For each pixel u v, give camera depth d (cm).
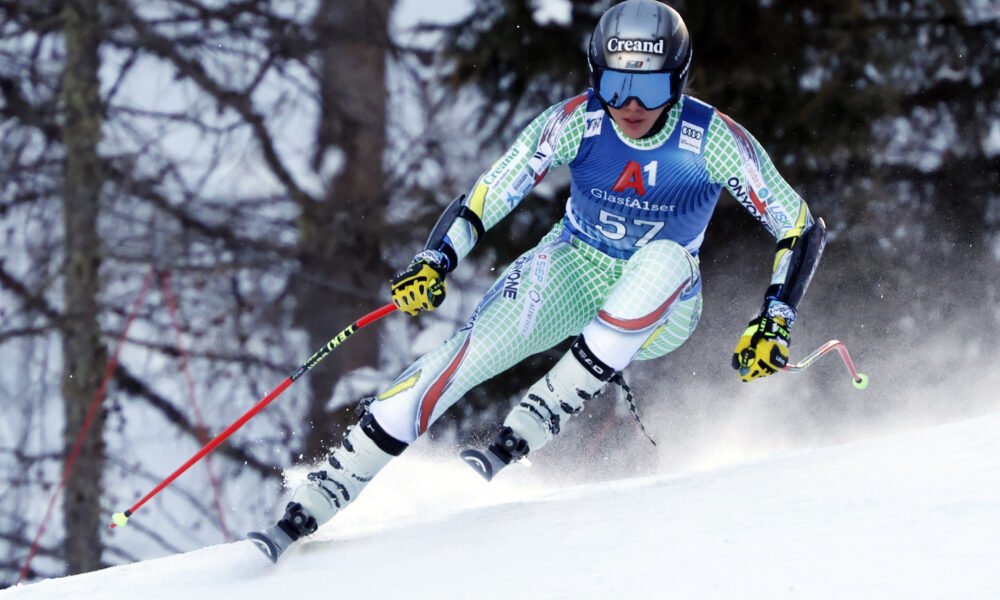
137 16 4112
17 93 4056
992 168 3762
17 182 4050
